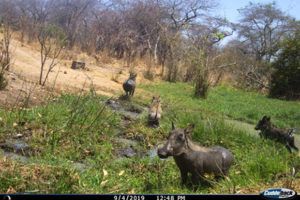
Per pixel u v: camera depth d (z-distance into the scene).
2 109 11.02
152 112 12.59
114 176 8.00
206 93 21.58
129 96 16.89
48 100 12.09
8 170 6.75
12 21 34.03
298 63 28.11
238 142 11.52
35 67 19.75
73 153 9.11
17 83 14.70
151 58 32.44
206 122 12.62
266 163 8.68
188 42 29.91
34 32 28.70
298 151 11.59
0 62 15.60
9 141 9.27
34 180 6.66
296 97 28.19
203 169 7.64
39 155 8.66
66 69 21.95
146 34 38.88
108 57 31.70
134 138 11.39
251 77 31.28
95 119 10.77
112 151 9.96
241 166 8.88
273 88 28.73
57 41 23.39
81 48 34.34
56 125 10.33
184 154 7.50
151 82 25.45
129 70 27.81
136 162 9.14
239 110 18.81
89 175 7.66
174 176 8.37
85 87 17.78
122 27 40.44
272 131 11.80
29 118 10.55
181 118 13.27
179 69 28.08
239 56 38.09
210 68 24.53
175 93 21.69
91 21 45.12
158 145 10.90
